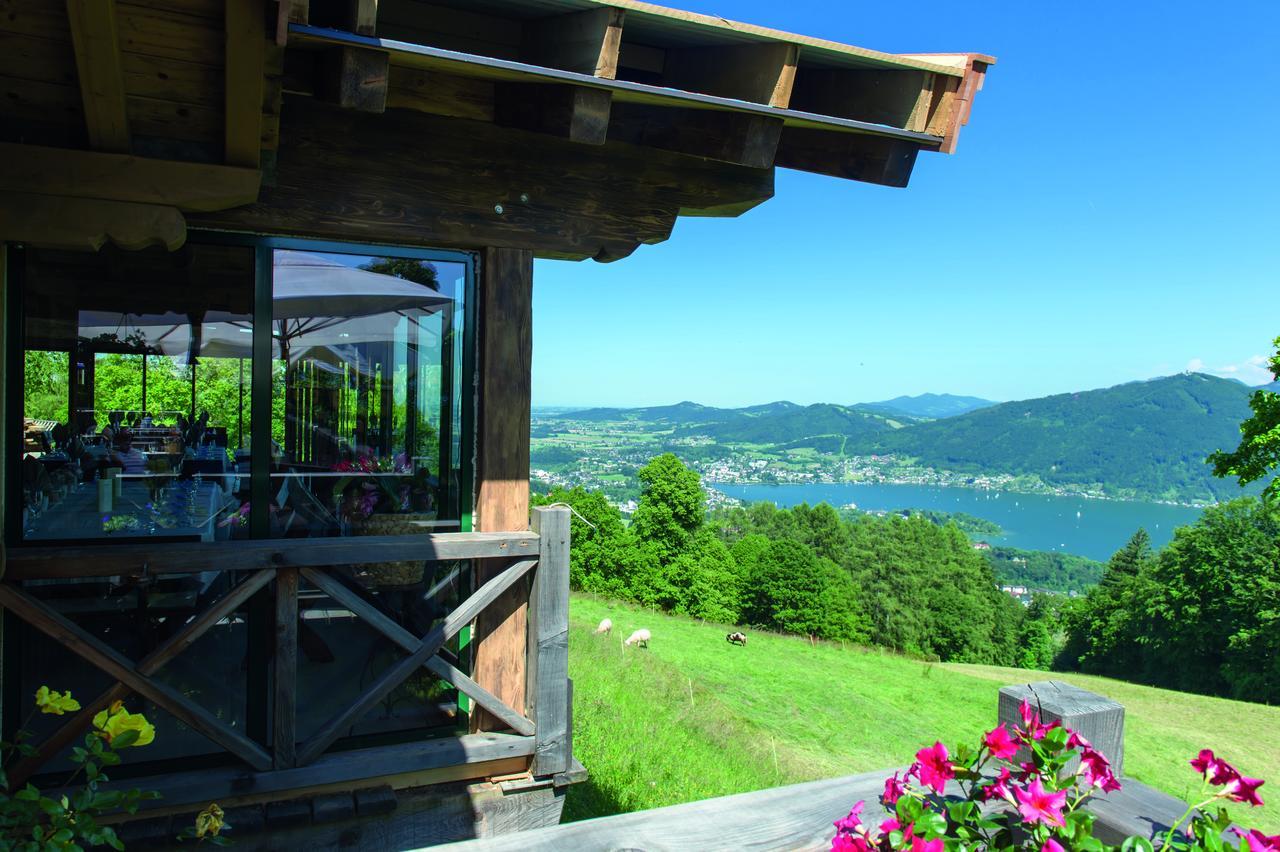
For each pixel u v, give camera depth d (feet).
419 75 10.10
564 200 11.09
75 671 9.29
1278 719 68.64
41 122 7.88
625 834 3.67
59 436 9.20
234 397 9.99
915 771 3.86
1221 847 3.27
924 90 9.00
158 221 8.25
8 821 5.90
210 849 9.08
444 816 10.34
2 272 8.55
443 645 10.79
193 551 8.89
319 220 9.93
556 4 7.83
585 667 37.22
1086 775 3.74
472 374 11.10
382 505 10.75
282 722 9.39
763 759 29.09
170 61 7.24
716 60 9.31
